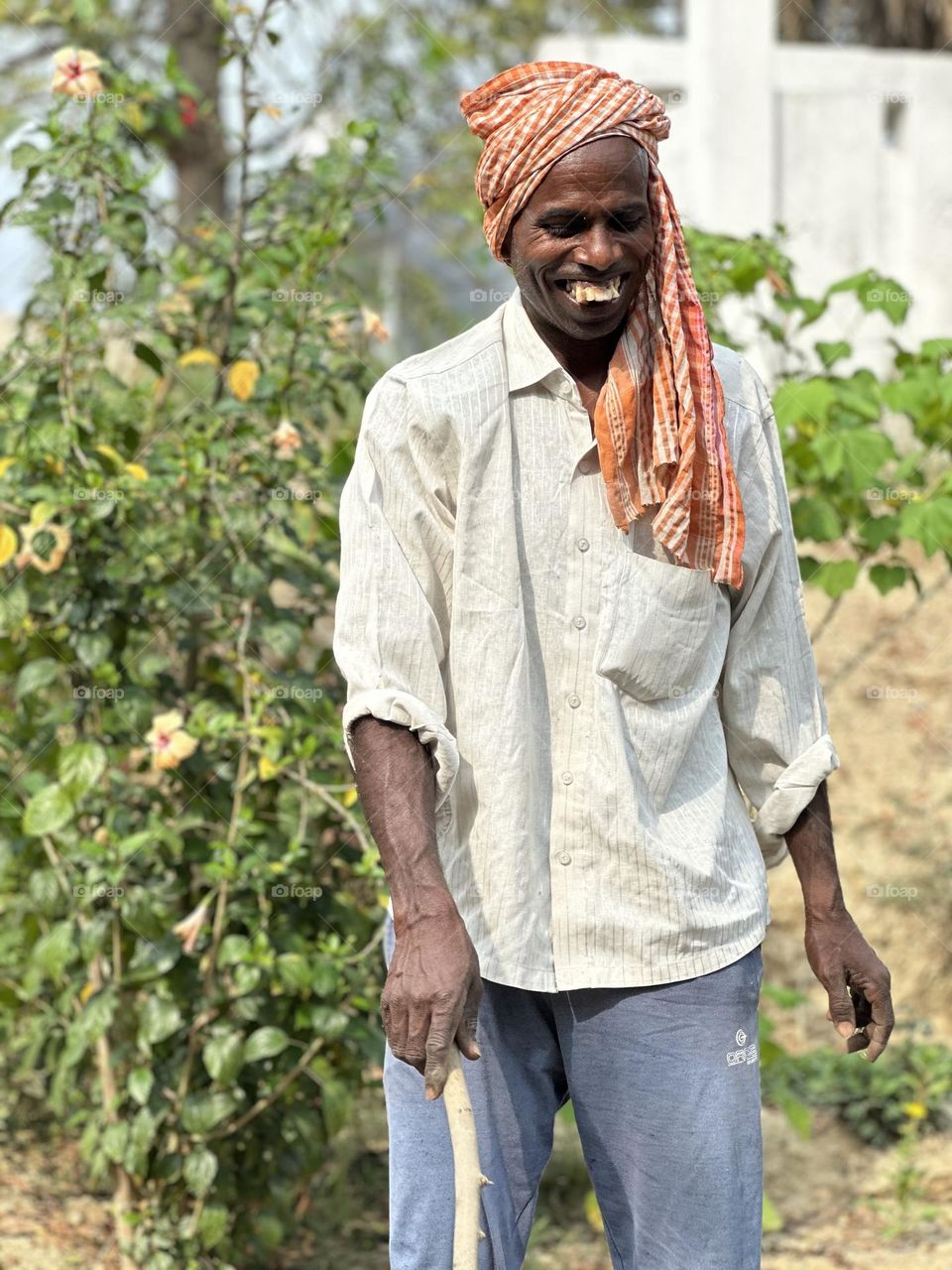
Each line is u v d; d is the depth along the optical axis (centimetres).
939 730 491
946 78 745
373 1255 336
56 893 312
